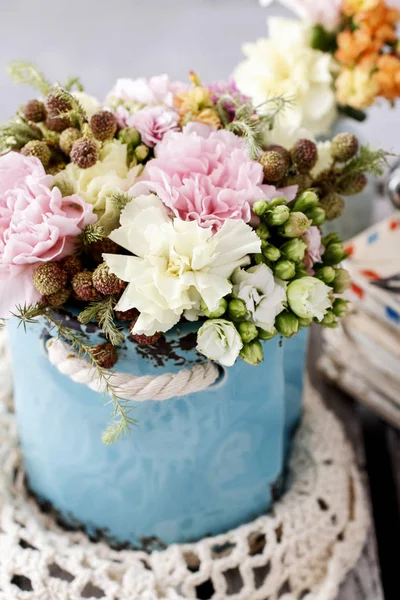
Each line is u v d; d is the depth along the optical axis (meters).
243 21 1.19
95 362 0.37
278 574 0.43
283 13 1.22
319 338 0.61
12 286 0.36
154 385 0.37
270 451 0.44
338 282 0.40
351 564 0.45
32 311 0.36
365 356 0.54
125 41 1.14
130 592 0.42
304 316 0.37
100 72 1.04
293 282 0.37
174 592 0.42
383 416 0.56
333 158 0.42
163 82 0.42
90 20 1.21
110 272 0.36
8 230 0.36
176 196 0.37
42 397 0.42
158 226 0.36
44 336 0.39
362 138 0.58
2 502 0.46
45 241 0.36
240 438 0.42
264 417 0.43
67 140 0.39
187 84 0.44
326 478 0.48
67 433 0.42
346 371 0.56
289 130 0.42
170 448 0.41
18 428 0.46
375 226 0.56
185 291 0.35
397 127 0.87
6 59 1.07
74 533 0.46
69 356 0.38
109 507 0.44
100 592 0.43
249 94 0.52
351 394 0.57
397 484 0.55
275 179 0.39
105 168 0.39
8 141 0.41
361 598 0.45
